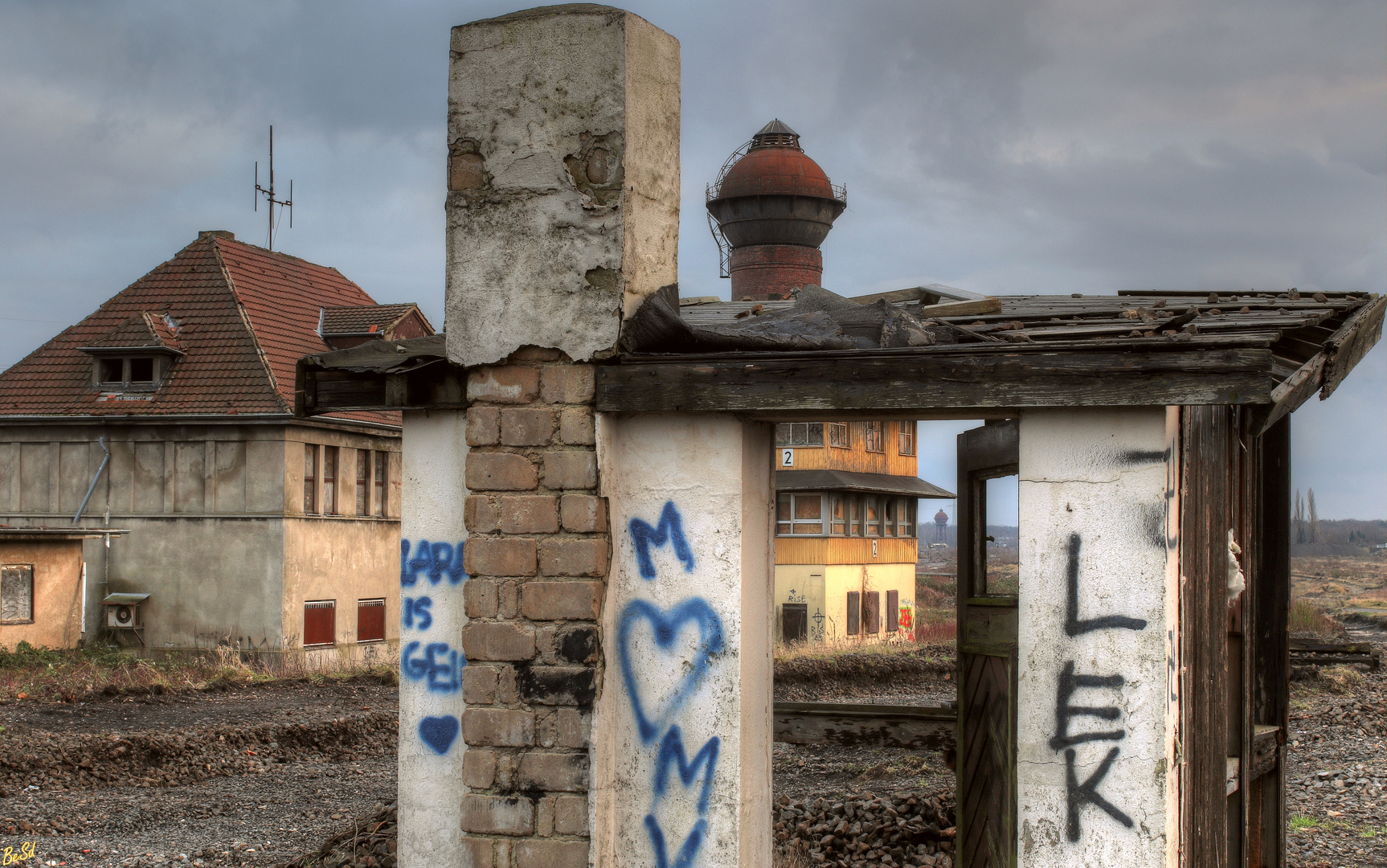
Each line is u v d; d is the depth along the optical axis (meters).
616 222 4.85
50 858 8.52
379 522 28.98
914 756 12.63
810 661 23.16
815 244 41.88
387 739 15.58
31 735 13.47
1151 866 4.29
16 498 26.39
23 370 27.23
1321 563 129.75
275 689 19.55
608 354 4.82
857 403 4.56
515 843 4.79
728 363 4.72
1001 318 6.12
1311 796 10.73
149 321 26.41
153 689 18.05
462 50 5.09
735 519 4.85
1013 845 5.41
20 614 23.02
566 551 4.81
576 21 4.94
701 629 4.87
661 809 4.89
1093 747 4.37
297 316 30.02
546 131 4.95
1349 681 21.53
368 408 5.22
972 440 6.19
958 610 6.28
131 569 25.80
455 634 5.09
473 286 5.00
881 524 38.50
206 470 25.72
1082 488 4.42
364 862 7.09
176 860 8.46
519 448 4.91
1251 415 5.32
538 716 4.79
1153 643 4.31
